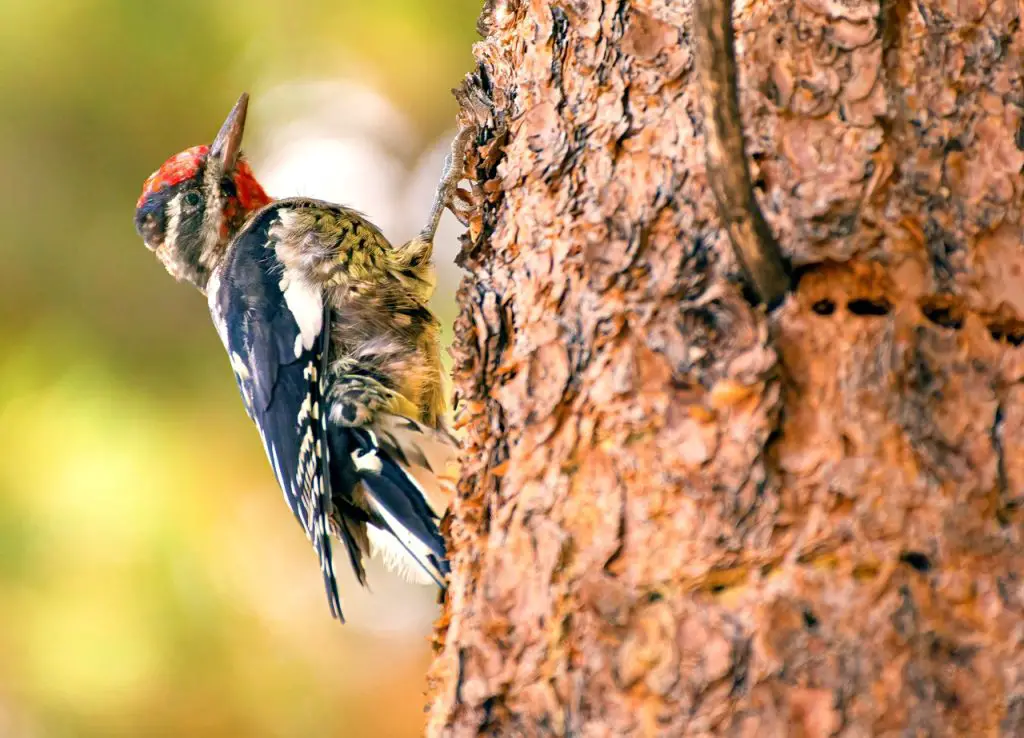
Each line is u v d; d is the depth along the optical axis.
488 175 5.53
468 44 11.23
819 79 4.50
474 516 5.13
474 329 5.25
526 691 4.71
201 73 10.85
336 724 10.60
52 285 10.67
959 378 4.34
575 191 4.93
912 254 4.39
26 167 10.62
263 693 10.26
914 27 4.52
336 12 10.93
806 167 4.45
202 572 10.02
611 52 4.95
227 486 10.38
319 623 10.69
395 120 11.52
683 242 4.61
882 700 4.16
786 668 4.24
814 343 4.38
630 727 4.44
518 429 4.90
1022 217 4.48
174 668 9.92
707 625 4.36
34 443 10.00
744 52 4.56
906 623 4.19
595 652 4.54
